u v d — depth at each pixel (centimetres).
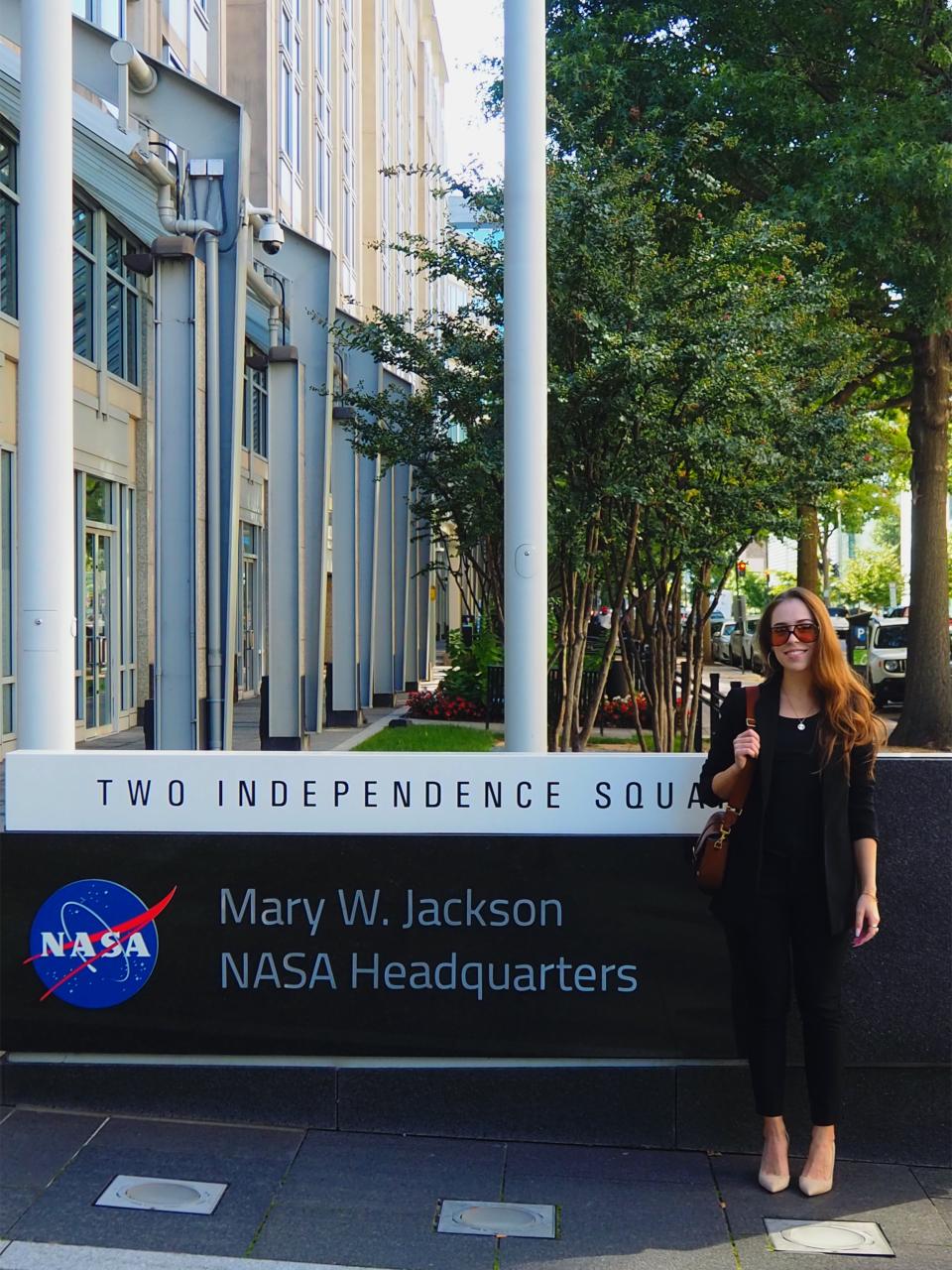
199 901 453
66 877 456
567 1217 388
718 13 1567
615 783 450
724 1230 383
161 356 1079
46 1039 457
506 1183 412
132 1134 439
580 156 906
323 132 2708
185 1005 454
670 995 448
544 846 449
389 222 3894
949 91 1507
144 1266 347
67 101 536
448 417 962
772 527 980
